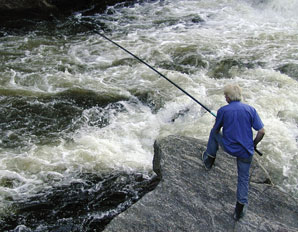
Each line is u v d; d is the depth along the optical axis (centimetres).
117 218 493
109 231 478
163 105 895
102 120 863
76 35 1277
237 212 474
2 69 1055
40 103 916
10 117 872
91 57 1126
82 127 842
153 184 671
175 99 904
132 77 1017
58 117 873
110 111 893
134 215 496
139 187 668
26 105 909
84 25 1338
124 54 1134
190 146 593
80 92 955
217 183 532
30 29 1312
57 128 840
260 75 978
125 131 825
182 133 793
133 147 779
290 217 496
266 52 1096
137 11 1439
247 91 912
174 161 567
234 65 1040
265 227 477
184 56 1101
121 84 988
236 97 441
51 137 809
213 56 1091
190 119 841
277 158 707
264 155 713
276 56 1071
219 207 500
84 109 899
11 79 1007
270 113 831
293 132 771
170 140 607
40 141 796
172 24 1320
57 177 694
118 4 1502
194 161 566
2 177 691
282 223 487
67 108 901
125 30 1294
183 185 531
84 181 684
